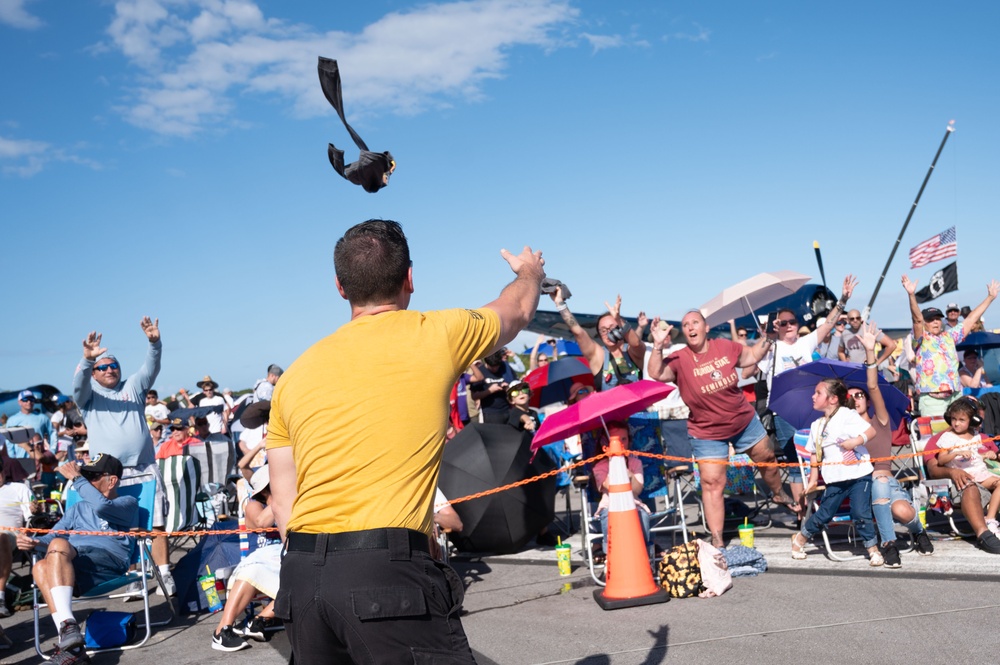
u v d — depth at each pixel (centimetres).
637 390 707
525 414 940
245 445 1085
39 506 878
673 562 661
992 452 747
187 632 691
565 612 649
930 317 1072
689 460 754
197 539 961
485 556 888
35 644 650
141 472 802
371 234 283
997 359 1414
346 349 269
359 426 255
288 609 252
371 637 242
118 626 657
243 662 598
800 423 802
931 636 518
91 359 780
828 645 518
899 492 709
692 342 766
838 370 753
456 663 248
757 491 975
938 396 1055
